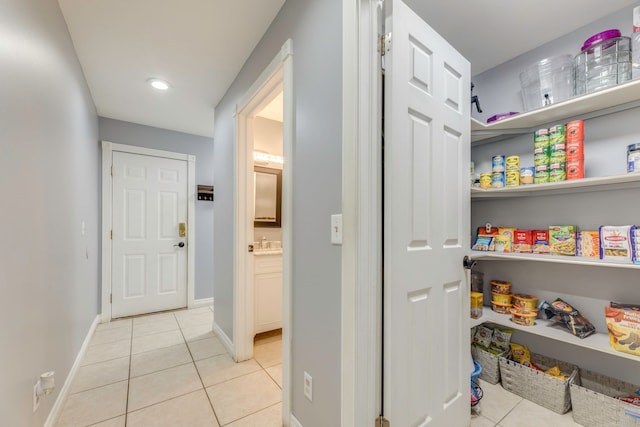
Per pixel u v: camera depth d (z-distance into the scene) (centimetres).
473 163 211
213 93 256
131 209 324
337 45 113
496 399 167
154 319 313
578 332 151
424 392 117
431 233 122
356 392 101
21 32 110
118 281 316
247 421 150
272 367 207
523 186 164
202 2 153
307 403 130
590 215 161
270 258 261
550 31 169
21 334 110
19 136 109
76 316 201
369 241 103
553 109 155
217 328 266
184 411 158
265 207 313
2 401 95
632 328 129
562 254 163
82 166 222
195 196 363
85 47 191
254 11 160
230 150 240
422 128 117
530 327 165
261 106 204
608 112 152
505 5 149
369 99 104
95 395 172
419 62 116
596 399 140
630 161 135
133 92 254
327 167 118
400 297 107
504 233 194
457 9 151
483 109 214
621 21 151
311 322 128
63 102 166
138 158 329
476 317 182
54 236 150
